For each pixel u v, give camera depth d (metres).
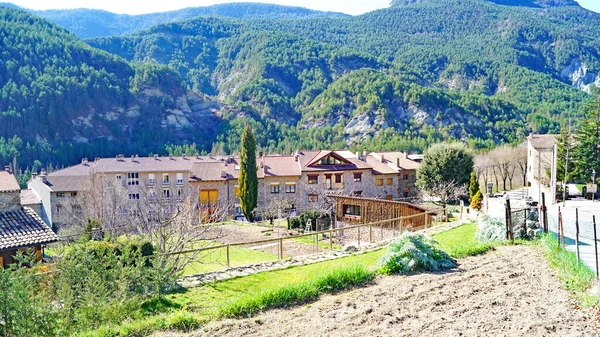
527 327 7.45
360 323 8.13
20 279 9.51
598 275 9.96
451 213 35.09
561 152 40.72
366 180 51.53
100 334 8.43
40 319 8.97
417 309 8.62
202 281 13.79
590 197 32.47
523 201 21.14
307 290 10.02
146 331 8.42
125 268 11.83
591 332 7.18
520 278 10.36
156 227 18.84
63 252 12.34
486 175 55.16
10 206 23.08
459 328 7.57
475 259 12.63
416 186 53.53
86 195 41.16
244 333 8.02
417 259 11.59
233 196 48.72
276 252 24.80
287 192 48.41
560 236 13.76
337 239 29.31
